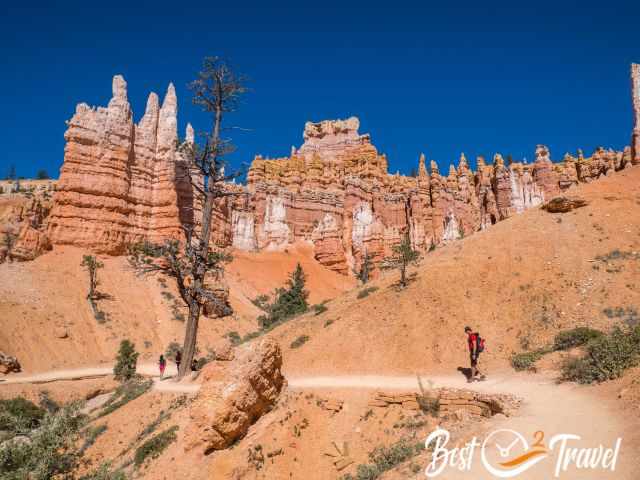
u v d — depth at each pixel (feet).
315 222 393.50
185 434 67.72
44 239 230.07
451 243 154.71
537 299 100.01
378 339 101.04
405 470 42.91
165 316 219.61
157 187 282.77
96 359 180.45
